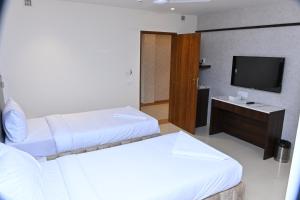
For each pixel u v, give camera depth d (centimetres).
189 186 180
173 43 502
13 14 357
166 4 391
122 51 457
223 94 471
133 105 494
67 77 418
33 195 146
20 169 154
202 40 511
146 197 163
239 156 364
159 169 200
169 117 538
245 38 412
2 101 279
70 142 266
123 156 224
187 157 223
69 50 409
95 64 437
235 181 211
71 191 167
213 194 198
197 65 439
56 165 206
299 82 340
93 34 423
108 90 461
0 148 165
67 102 427
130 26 453
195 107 454
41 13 375
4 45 361
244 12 408
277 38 361
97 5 414
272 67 368
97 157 222
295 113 348
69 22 399
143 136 321
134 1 372
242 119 429
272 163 341
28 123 301
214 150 237
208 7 409
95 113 360
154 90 689
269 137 348
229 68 450
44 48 389
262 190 275
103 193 165
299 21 331
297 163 86
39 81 396
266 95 387
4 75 370
